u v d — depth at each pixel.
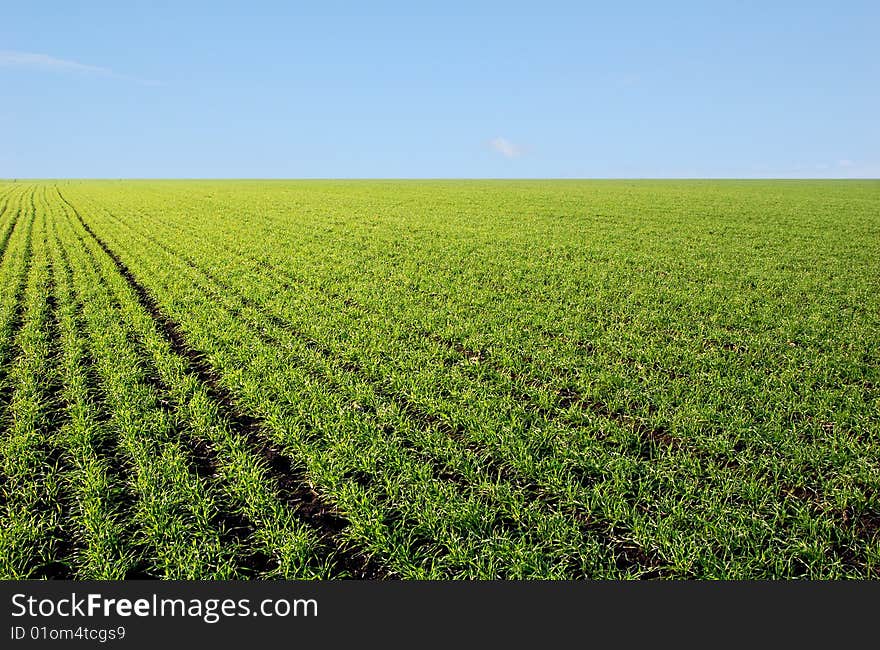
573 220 37.66
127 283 20.59
